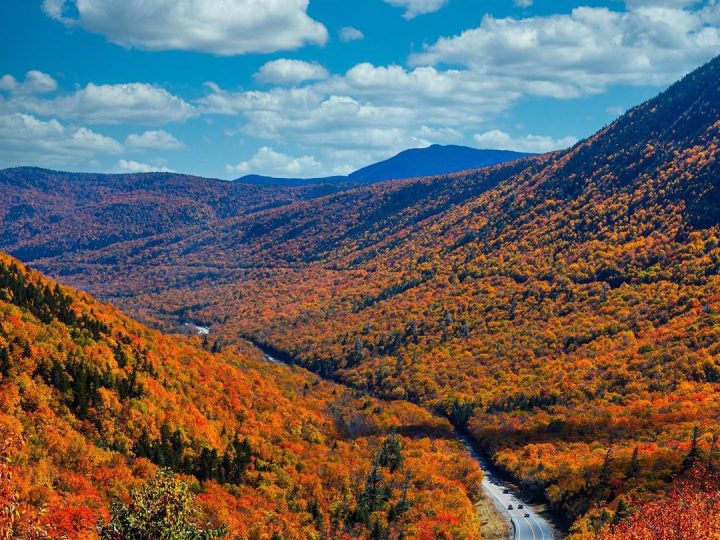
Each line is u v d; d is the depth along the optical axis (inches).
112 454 4200.3
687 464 4566.9
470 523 4768.7
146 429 4628.4
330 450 6018.7
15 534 1067.9
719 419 5802.2
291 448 5693.9
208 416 5546.3
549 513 5162.4
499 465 6225.4
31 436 3806.6
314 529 4515.3
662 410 6476.4
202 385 5964.6
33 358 4493.1
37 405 4158.5
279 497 4768.7
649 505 3297.2
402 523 4766.2
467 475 5753.0
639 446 5452.8
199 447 4886.8
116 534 1444.4
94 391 4574.3
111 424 4431.6
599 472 5054.1
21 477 3312.0
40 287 5821.9
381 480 5334.6
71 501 3398.1
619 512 4261.8
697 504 2620.6
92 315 5954.7
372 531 4638.3
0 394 4020.7
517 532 4822.8
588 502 4788.4
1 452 1130.7
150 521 1455.5
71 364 4672.7
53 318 5251.0
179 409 5172.2
